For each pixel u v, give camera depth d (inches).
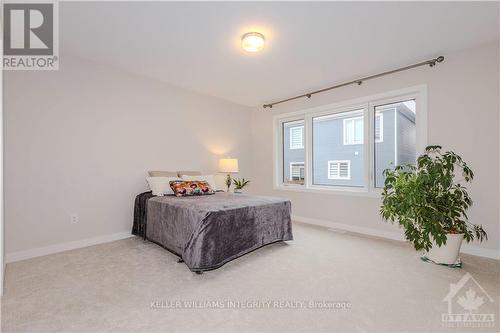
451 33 93.0
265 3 77.0
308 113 167.2
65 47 106.6
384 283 78.6
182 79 143.4
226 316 62.3
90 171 120.4
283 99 179.0
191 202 104.9
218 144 178.4
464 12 80.3
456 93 106.9
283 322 59.9
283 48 105.6
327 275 84.7
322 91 156.6
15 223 100.4
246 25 89.0
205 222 87.6
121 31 93.6
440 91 111.1
